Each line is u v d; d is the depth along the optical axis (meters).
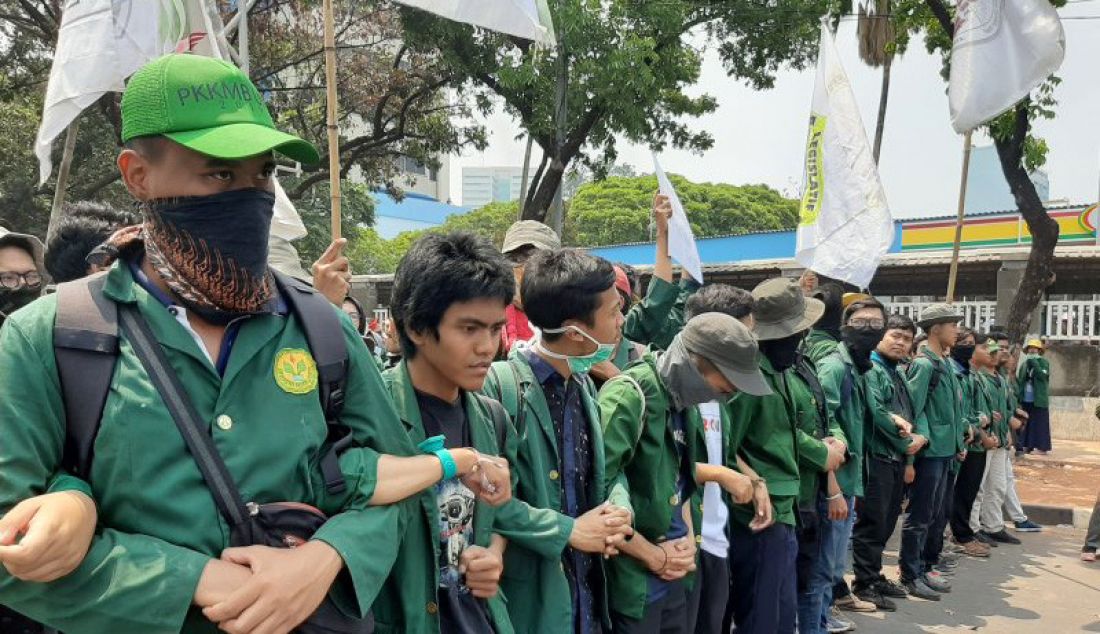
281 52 15.21
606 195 37.47
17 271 2.78
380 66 15.42
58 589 1.15
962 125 6.60
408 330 1.92
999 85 6.41
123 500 1.23
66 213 2.68
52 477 1.24
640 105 11.89
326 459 1.41
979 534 7.44
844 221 6.59
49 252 2.62
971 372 7.20
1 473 1.17
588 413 2.55
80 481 1.24
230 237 1.32
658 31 11.92
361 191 23.56
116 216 2.73
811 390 4.24
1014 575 6.36
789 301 3.66
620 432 2.68
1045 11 6.22
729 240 23.05
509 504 2.12
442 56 12.34
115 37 4.14
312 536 1.34
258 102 1.40
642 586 2.74
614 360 3.62
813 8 11.92
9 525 1.08
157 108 1.29
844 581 5.43
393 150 16.41
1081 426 13.20
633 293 4.74
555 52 11.31
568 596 2.27
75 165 15.32
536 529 2.14
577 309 2.39
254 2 8.63
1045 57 6.22
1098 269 12.88
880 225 6.45
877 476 5.41
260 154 1.32
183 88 1.30
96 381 1.24
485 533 1.99
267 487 1.30
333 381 1.46
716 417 3.31
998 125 10.05
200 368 1.31
